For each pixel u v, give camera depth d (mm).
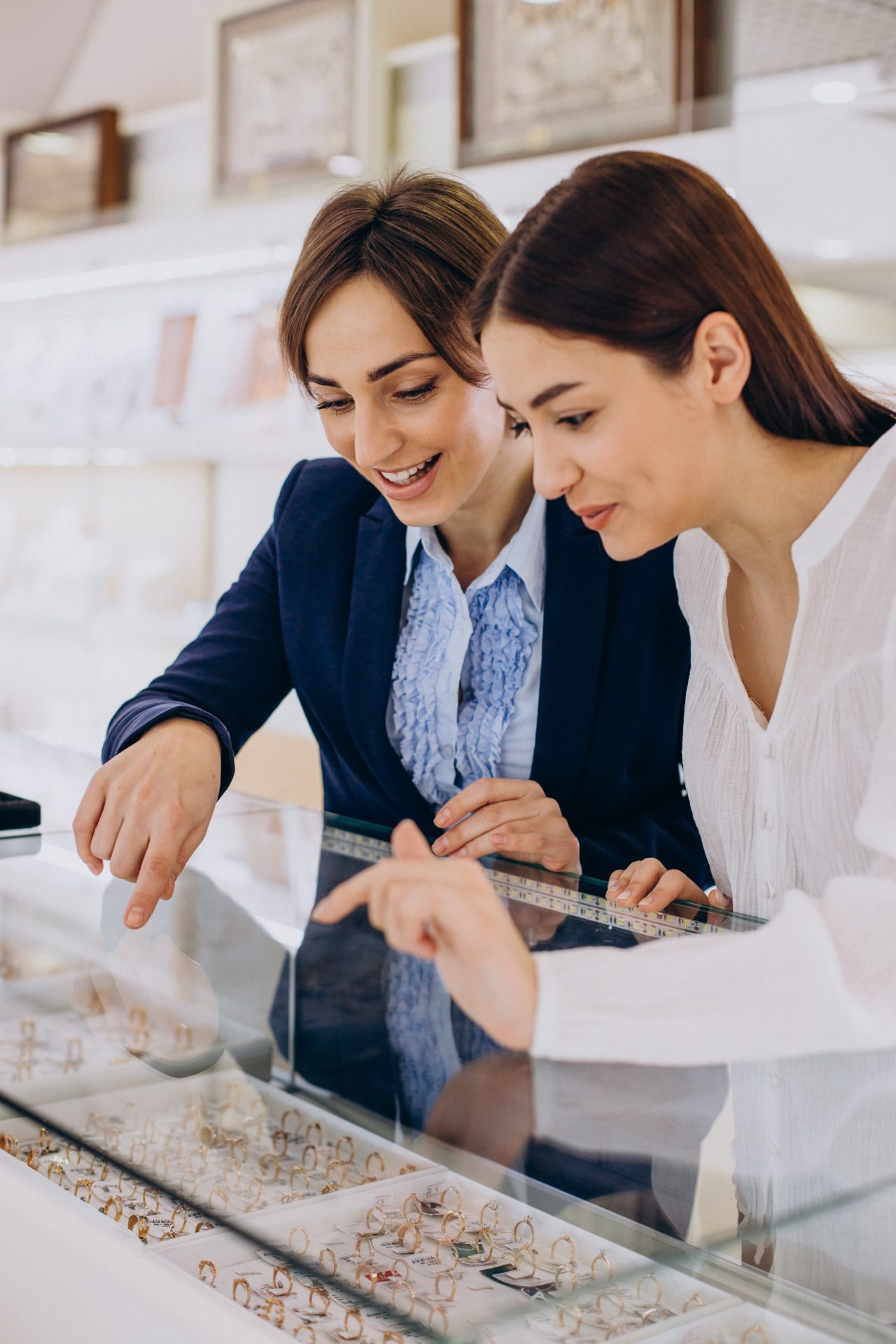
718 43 2416
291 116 3275
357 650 1336
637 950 597
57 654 4156
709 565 1049
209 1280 603
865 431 841
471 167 2688
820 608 866
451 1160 673
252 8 3334
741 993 571
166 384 3738
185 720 1180
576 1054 568
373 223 1049
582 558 1278
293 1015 813
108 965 902
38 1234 671
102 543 4070
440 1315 558
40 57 4117
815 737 906
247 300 3562
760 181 2205
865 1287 543
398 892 577
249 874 1070
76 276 3691
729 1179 604
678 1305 556
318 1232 635
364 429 1087
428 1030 782
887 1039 573
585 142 2496
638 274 699
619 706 1304
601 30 2492
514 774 1321
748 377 784
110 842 1060
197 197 3410
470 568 1320
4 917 972
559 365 704
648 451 733
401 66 3223
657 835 1312
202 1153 718
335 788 1438
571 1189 627
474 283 1046
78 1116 765
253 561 1489
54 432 3988
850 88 2078
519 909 919
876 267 2209
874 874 656
